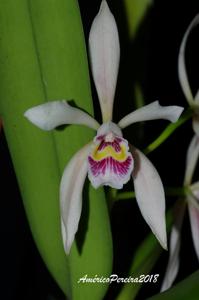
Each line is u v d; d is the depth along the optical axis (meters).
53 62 0.20
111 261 0.21
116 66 0.20
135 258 0.24
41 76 0.20
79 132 0.20
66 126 0.20
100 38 0.20
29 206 0.21
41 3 0.20
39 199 0.21
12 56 0.20
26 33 0.20
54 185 0.21
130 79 0.24
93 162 0.20
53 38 0.20
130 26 0.24
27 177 0.21
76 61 0.20
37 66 0.20
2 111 0.20
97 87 0.20
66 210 0.20
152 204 0.21
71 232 0.20
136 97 0.24
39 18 0.20
